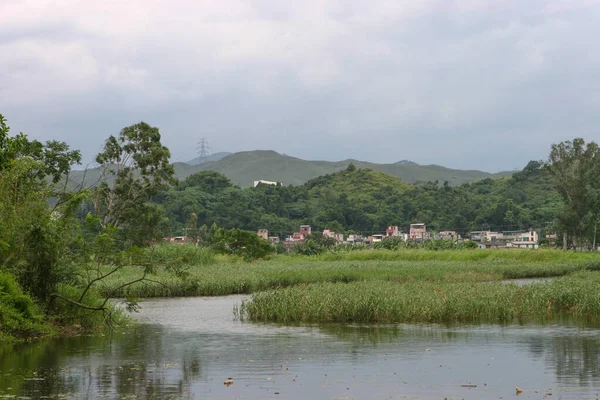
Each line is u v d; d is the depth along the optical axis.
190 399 13.20
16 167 24.31
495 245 165.75
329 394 13.51
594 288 28.03
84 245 23.64
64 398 13.35
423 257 71.31
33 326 21.38
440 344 19.58
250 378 15.14
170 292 37.47
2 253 22.27
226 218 194.88
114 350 19.27
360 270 47.66
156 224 73.75
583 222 113.31
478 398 13.11
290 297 27.00
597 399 12.99
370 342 20.12
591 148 111.38
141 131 71.38
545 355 17.70
